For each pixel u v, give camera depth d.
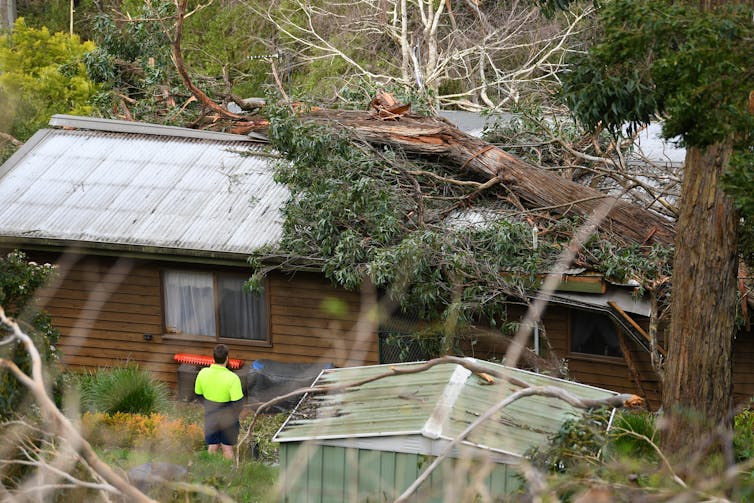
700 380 8.94
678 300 9.09
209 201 15.62
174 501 5.34
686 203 9.01
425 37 30.52
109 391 13.12
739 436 8.40
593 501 4.86
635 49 7.85
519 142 16.00
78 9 37.06
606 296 12.80
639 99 8.91
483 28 31.02
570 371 13.88
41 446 6.30
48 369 8.21
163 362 15.71
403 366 9.46
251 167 16.55
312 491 8.02
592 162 15.56
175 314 15.62
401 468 7.73
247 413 14.02
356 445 7.86
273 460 11.66
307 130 13.54
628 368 13.55
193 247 14.48
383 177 14.30
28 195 16.08
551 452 6.63
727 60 7.30
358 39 32.84
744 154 7.52
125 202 15.73
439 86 32.75
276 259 14.12
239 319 15.38
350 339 14.65
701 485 4.45
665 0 8.05
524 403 8.56
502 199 14.56
